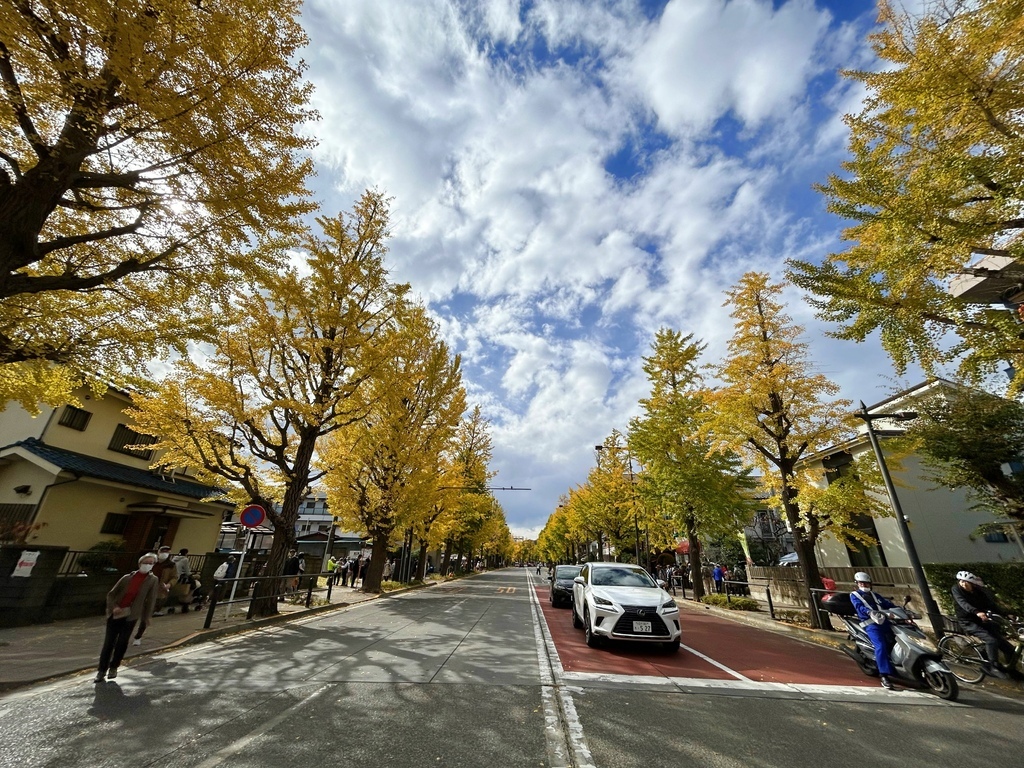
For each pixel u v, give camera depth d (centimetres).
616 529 2853
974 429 863
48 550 938
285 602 1305
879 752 383
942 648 740
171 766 323
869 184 654
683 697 528
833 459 1767
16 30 450
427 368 1944
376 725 408
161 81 540
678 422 1792
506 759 350
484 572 5791
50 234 713
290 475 1159
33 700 470
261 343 1111
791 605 1642
